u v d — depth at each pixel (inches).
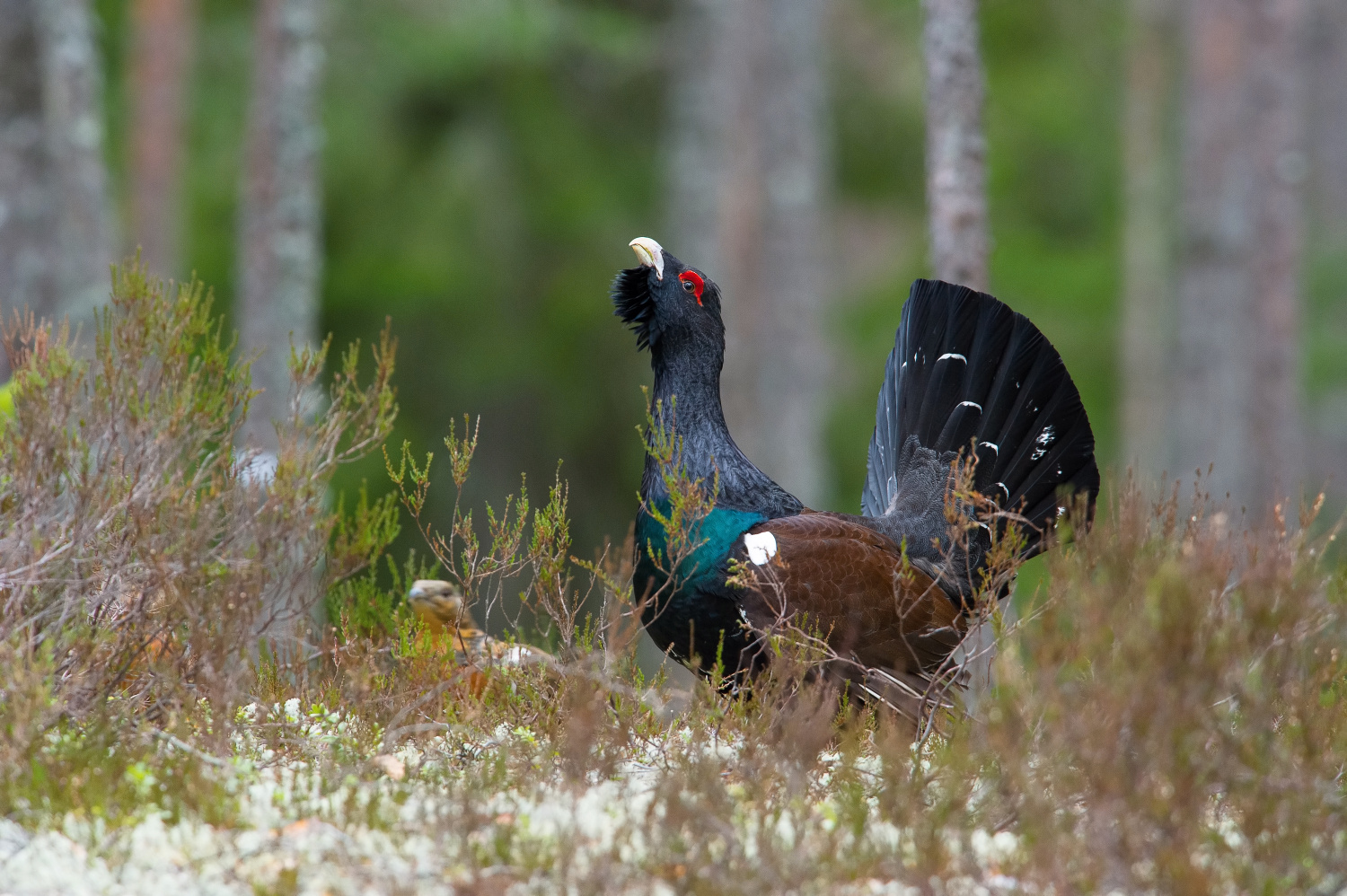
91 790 278.1
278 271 888.3
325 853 260.1
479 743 335.3
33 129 842.2
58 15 855.7
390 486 1193.4
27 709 284.2
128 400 333.1
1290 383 1250.0
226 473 342.0
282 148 885.2
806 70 1344.7
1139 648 260.7
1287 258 1248.8
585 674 329.4
